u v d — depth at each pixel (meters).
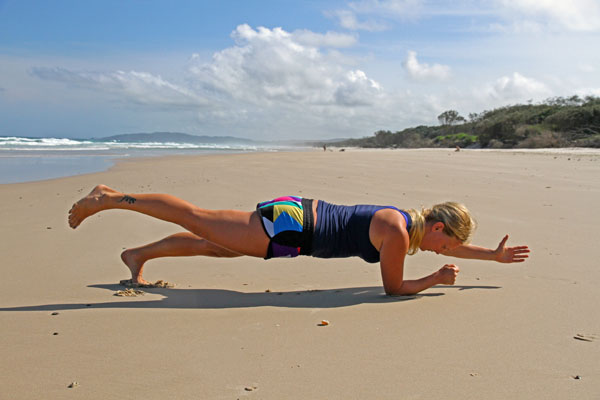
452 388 1.70
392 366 1.89
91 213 3.00
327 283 3.42
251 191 8.62
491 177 10.47
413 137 80.69
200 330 2.31
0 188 9.54
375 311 2.62
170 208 2.94
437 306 2.70
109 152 30.36
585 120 39.19
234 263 4.06
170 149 42.53
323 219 2.94
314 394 1.66
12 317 2.52
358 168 13.47
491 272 3.58
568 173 11.15
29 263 3.93
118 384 1.73
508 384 1.72
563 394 1.65
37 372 1.83
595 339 2.15
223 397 1.64
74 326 2.37
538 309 2.61
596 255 3.98
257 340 2.17
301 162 16.92
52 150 30.58
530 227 5.27
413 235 2.92
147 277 3.59
